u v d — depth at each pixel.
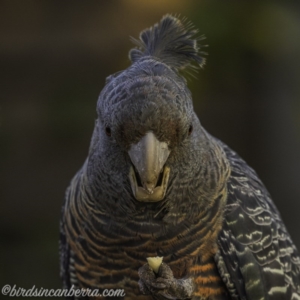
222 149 9.73
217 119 17.73
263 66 17.02
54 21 17.38
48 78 17.47
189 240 8.82
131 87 7.77
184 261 8.92
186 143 8.05
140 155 7.58
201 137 8.66
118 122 7.71
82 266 9.38
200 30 16.34
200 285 9.15
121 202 8.53
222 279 9.30
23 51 17.39
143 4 16.78
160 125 7.58
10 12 17.28
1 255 17.14
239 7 16.42
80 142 17.47
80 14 17.33
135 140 7.69
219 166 9.04
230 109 17.69
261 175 17.69
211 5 16.48
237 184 9.72
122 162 8.06
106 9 17.20
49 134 17.55
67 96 17.44
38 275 17.02
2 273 16.98
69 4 17.33
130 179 8.09
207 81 17.00
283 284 9.76
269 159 17.69
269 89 17.34
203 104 17.62
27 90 17.45
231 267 9.29
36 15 17.36
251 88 17.45
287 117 17.31
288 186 17.42
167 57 9.25
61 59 17.44
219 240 9.16
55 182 17.59
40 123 17.52
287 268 9.96
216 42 16.45
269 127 17.62
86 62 17.38
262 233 9.64
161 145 7.70
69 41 17.39
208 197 8.77
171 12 16.55
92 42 17.28
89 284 9.41
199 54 10.27
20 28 17.34
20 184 17.52
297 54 16.66
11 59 17.38
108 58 17.27
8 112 17.42
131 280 9.05
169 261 8.88
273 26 16.39
